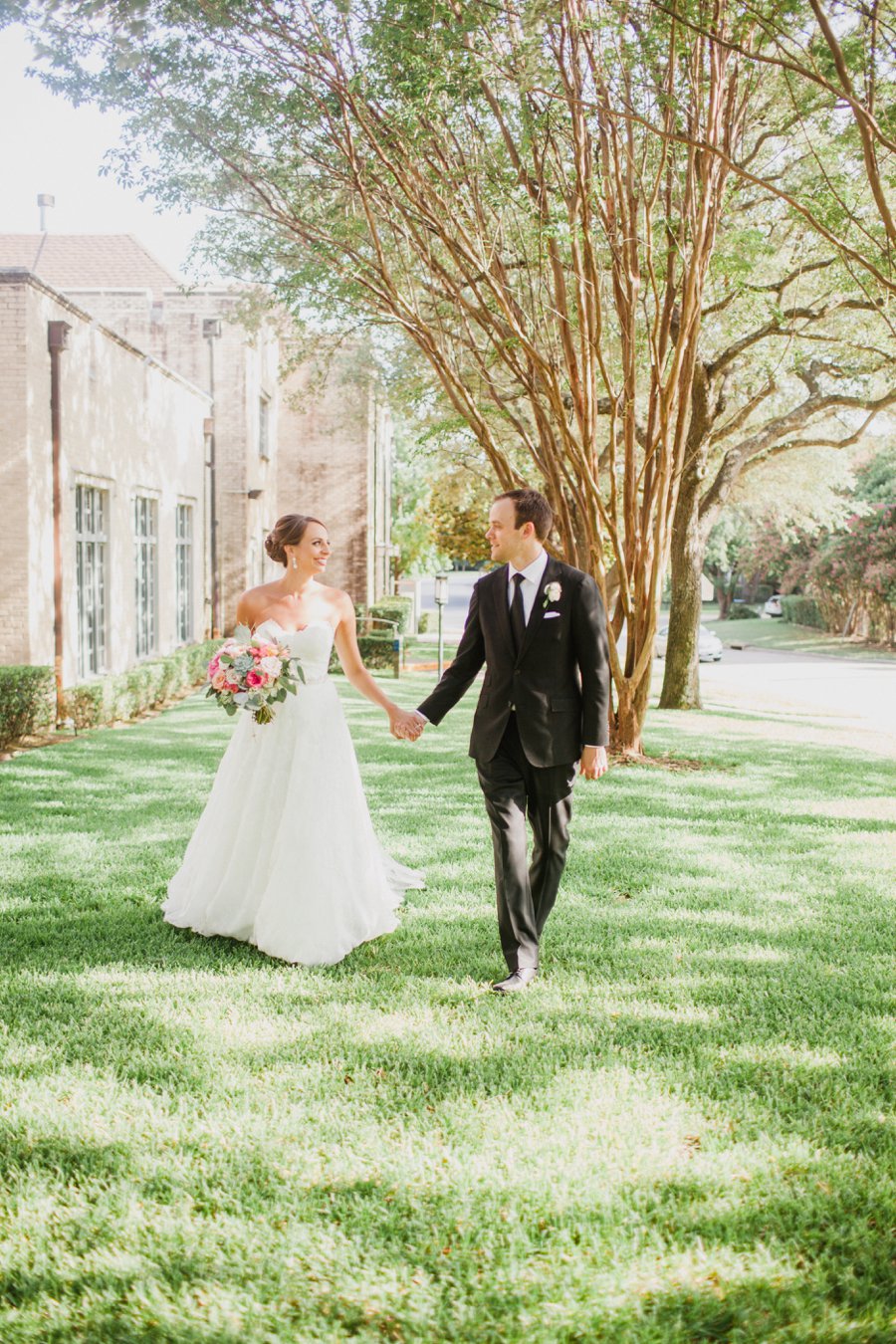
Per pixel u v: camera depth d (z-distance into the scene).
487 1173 2.57
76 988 3.80
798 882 5.46
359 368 16.48
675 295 8.80
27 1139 2.73
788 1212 2.43
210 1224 2.38
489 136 7.93
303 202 8.55
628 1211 2.44
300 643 4.28
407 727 4.26
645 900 5.10
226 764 4.49
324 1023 3.50
